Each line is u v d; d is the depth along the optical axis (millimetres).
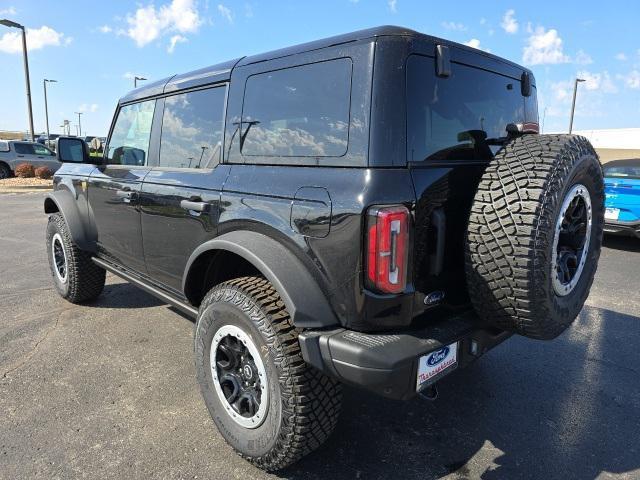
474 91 2498
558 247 2307
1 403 2975
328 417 2244
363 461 2500
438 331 2188
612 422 2877
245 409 2465
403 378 1978
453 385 3309
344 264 2018
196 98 3025
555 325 2230
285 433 2203
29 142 20484
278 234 2270
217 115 2830
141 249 3484
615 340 4074
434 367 2105
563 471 2439
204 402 2916
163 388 3176
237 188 2531
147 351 3727
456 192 2246
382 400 3107
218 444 2617
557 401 3109
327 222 2053
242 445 2426
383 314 2025
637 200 7102
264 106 2506
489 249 2059
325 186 2098
